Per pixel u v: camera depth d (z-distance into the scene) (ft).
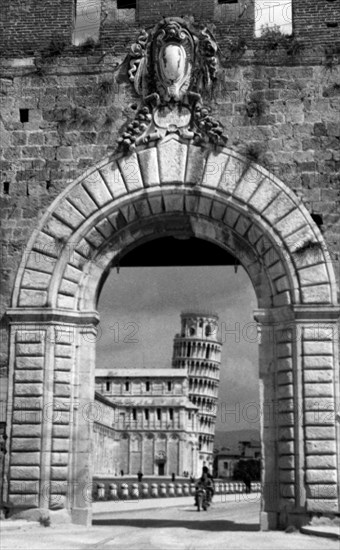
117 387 483.10
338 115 95.81
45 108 98.89
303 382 88.84
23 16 101.50
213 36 98.22
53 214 95.76
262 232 93.66
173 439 470.80
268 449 90.63
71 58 99.71
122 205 95.30
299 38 97.86
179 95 96.58
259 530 88.99
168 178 95.14
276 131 95.81
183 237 100.53
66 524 88.53
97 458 393.70
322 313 90.12
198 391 533.14
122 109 97.76
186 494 242.78
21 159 97.81
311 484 86.33
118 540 77.77
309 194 94.17
